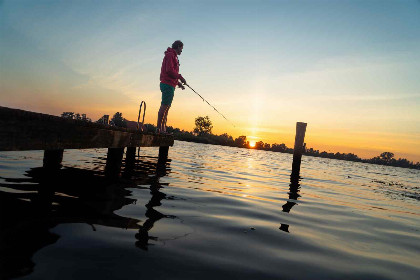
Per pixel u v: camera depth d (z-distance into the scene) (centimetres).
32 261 154
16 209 238
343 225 326
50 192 313
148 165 723
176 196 373
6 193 288
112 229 218
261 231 262
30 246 172
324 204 452
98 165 603
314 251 225
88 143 369
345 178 1080
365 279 183
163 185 450
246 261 190
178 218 271
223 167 924
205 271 167
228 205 358
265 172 935
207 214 300
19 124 236
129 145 537
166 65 647
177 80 687
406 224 371
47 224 212
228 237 234
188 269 167
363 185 876
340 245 249
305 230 284
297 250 223
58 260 159
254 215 322
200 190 442
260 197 449
